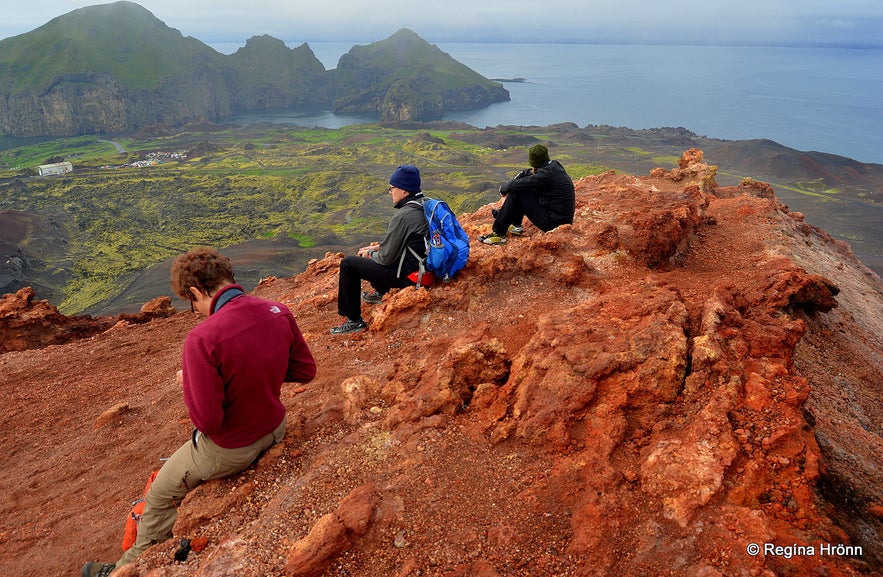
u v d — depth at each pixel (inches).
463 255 275.4
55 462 286.0
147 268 4033.0
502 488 153.9
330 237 4648.1
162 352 467.5
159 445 275.3
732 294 213.8
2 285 3602.4
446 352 213.2
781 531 127.6
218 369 146.0
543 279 288.2
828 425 209.3
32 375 431.8
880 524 142.9
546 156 344.2
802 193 6594.5
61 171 7406.5
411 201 267.9
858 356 330.0
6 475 287.9
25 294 641.0
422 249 269.1
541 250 298.7
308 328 334.0
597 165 7450.8
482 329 222.2
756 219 496.4
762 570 116.7
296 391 235.1
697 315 195.3
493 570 128.0
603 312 205.5
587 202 455.8
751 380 165.6
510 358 201.9
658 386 167.9
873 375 312.0
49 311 642.8
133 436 296.5
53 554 209.8
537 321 240.5
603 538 132.4
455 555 135.0
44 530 227.9
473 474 160.6
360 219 5177.2
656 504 138.8
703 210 470.0
